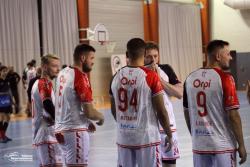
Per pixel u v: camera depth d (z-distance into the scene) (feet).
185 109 19.42
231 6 123.34
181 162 34.47
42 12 88.89
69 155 21.20
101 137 50.47
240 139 17.67
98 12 100.17
